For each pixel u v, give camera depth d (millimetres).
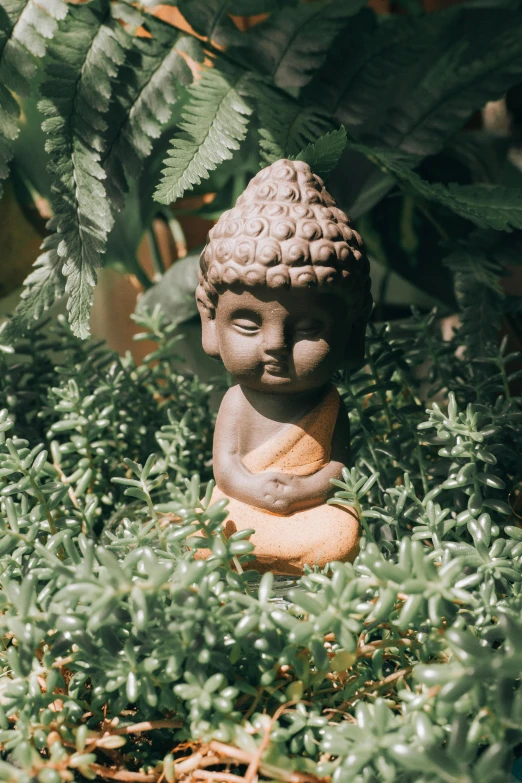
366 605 498
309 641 498
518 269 1330
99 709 564
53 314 1436
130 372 1004
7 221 1423
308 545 668
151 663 493
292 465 691
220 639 522
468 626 556
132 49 898
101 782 535
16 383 941
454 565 490
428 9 1412
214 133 832
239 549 544
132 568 538
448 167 1273
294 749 506
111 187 864
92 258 779
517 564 588
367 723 470
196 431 984
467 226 1130
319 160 760
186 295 1237
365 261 676
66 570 497
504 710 430
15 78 828
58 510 753
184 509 566
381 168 1086
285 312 646
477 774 408
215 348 732
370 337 875
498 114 1273
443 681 430
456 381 929
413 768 420
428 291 1309
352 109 1064
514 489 820
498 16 1033
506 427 819
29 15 822
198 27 984
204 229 1555
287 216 646
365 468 860
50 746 496
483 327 985
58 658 558
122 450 930
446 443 761
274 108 930
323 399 713
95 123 828
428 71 1098
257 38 985
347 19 996
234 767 556
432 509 643
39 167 1257
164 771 496
